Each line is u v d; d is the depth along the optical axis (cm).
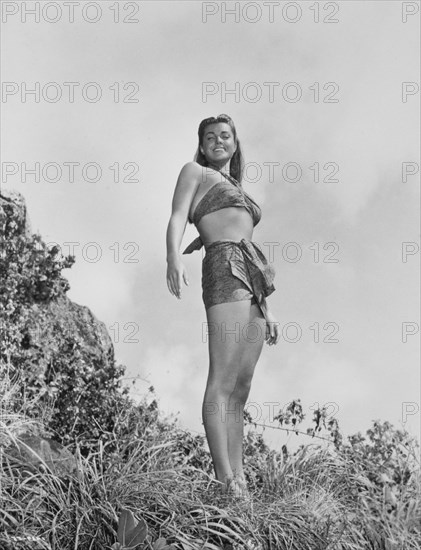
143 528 442
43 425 567
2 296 640
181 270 550
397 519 546
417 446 632
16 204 716
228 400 554
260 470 612
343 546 525
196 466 639
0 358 613
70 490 471
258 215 588
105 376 662
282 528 511
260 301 566
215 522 492
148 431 623
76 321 730
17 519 448
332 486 597
